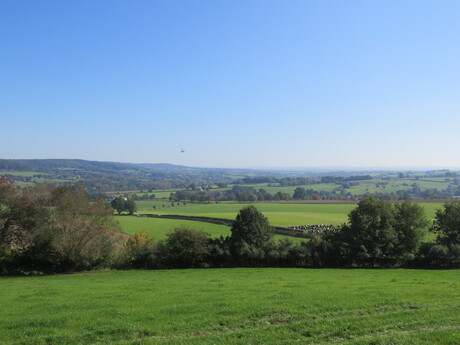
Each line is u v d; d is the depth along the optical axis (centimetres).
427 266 5094
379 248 5038
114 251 4966
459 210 5459
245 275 3897
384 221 5197
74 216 4772
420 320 1608
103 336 1483
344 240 5244
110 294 2442
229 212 15112
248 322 1650
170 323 1639
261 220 5434
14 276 4153
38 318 1725
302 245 5297
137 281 3366
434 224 5888
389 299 2062
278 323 1642
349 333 1452
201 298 2203
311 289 2541
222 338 1399
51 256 4403
